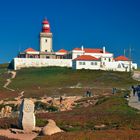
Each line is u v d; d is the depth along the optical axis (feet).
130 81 523.70
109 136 131.95
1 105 314.35
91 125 178.81
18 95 403.13
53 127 152.56
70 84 502.79
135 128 157.89
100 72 599.98
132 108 247.70
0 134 158.40
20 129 169.78
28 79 566.77
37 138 136.77
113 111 231.71
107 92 406.82
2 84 533.96
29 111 170.40
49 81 534.37
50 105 317.22
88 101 323.16
